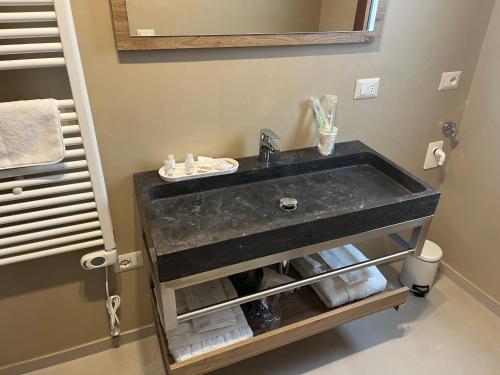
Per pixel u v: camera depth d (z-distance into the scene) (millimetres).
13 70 1030
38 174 1096
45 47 942
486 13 1595
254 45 1231
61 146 1024
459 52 1640
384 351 1639
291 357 1598
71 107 1040
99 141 1208
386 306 1463
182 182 1253
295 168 1422
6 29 913
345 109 1537
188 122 1290
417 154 1839
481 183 1799
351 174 1479
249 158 1425
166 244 973
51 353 1550
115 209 1349
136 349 1644
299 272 1422
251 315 1324
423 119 1742
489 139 1719
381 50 1471
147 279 1556
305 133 1510
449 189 1982
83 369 1556
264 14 1202
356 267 1318
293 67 1351
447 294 1960
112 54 1099
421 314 1830
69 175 1110
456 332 1741
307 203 1274
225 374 1521
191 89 1237
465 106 1804
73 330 1543
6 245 1149
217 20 1150
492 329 1766
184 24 1116
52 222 1156
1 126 955
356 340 1684
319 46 1354
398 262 2150
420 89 1649
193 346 1186
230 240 1002
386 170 1464
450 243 2049
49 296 1424
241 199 1280
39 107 972
